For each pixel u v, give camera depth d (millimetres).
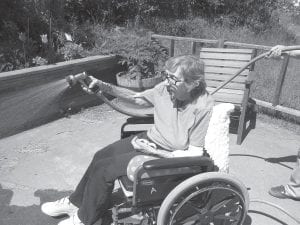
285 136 4793
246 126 5008
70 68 4836
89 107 5305
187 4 11117
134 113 2879
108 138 4441
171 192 2287
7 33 5352
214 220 2693
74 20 6508
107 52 5551
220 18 11656
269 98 5707
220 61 4738
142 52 5594
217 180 2355
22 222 2967
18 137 4262
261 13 12922
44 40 5016
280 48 3129
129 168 2459
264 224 3074
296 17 17312
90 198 2490
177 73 2453
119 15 7969
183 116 2547
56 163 3830
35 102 3836
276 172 3904
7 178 3520
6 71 4621
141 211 2574
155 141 2639
